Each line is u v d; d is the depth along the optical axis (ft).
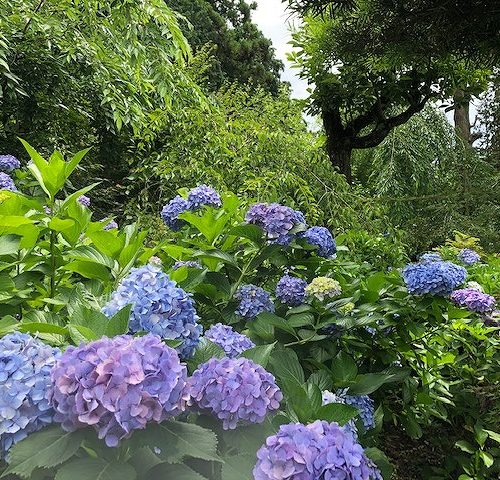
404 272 6.76
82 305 4.09
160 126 18.12
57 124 17.42
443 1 8.96
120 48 16.75
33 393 2.93
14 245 4.96
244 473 3.14
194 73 23.40
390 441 8.87
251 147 15.90
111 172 21.89
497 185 22.80
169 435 2.84
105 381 2.71
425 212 24.63
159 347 2.92
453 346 8.40
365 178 34.53
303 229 6.64
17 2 15.57
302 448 2.88
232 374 3.34
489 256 15.85
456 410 8.42
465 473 7.69
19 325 4.03
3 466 2.93
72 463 2.72
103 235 5.26
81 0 16.44
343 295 7.14
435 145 28.17
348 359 5.94
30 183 9.59
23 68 16.01
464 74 18.53
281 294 6.47
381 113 20.80
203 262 6.75
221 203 8.46
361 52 10.66
